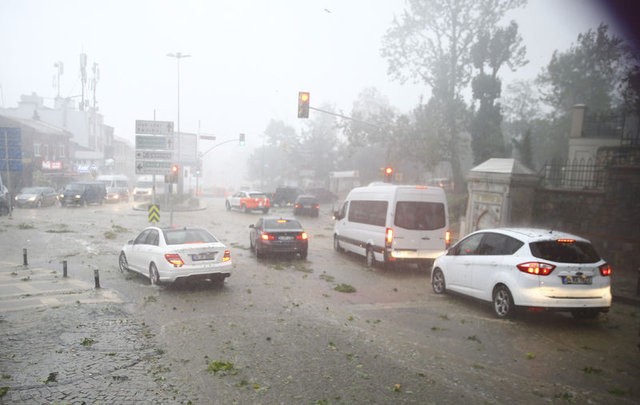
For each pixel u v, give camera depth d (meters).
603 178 16.28
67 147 57.94
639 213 13.50
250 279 12.63
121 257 13.38
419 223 13.87
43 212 32.47
